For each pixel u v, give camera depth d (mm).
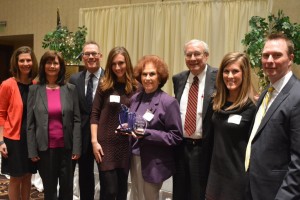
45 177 2816
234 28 4840
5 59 8250
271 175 1757
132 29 5688
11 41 8227
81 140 2965
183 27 5211
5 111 2924
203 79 2631
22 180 3150
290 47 1799
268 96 1891
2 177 4844
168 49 5344
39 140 2777
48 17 6812
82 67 4945
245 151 2082
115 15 5852
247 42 4234
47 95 2842
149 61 2494
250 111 2096
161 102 2453
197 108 2568
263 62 1843
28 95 2846
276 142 1747
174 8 5285
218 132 2186
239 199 2074
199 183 2484
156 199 2498
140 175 2611
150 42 5543
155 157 2418
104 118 2705
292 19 4570
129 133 2389
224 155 2135
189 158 2541
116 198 2744
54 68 2857
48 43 5852
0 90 2926
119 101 2682
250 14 4711
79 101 3084
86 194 3197
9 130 2875
